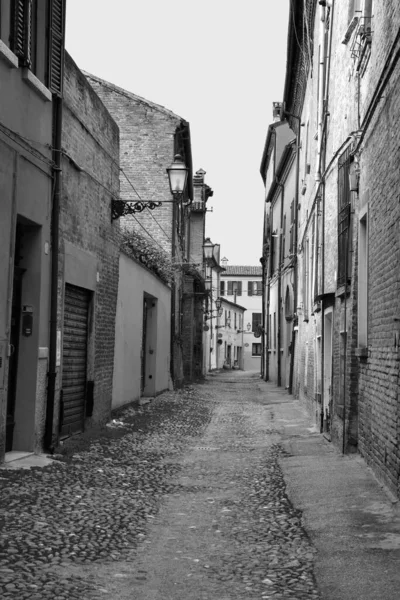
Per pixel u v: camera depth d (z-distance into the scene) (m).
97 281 12.61
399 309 7.12
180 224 28.95
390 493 7.60
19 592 4.67
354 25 10.71
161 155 25.33
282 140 35.75
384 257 8.16
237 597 4.83
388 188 7.91
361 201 9.96
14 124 8.49
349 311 10.51
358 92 10.35
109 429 12.95
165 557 5.75
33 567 5.20
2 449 8.39
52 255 9.84
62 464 9.22
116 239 14.19
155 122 25.42
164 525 6.78
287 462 10.46
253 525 6.86
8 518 6.40
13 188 8.30
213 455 11.29
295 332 24.98
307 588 5.02
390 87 7.79
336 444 11.73
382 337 8.23
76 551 5.69
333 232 12.87
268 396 25.58
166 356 24.25
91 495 7.71
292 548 6.05
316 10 17.45
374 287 8.88
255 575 5.32
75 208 11.08
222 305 65.00
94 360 12.52
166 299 23.88
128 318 16.38
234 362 72.75
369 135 9.30
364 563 5.39
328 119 14.34
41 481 8.05
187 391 26.17
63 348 10.94
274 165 36.19
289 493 8.15
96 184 12.45
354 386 10.43
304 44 20.09
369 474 8.84
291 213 26.86
